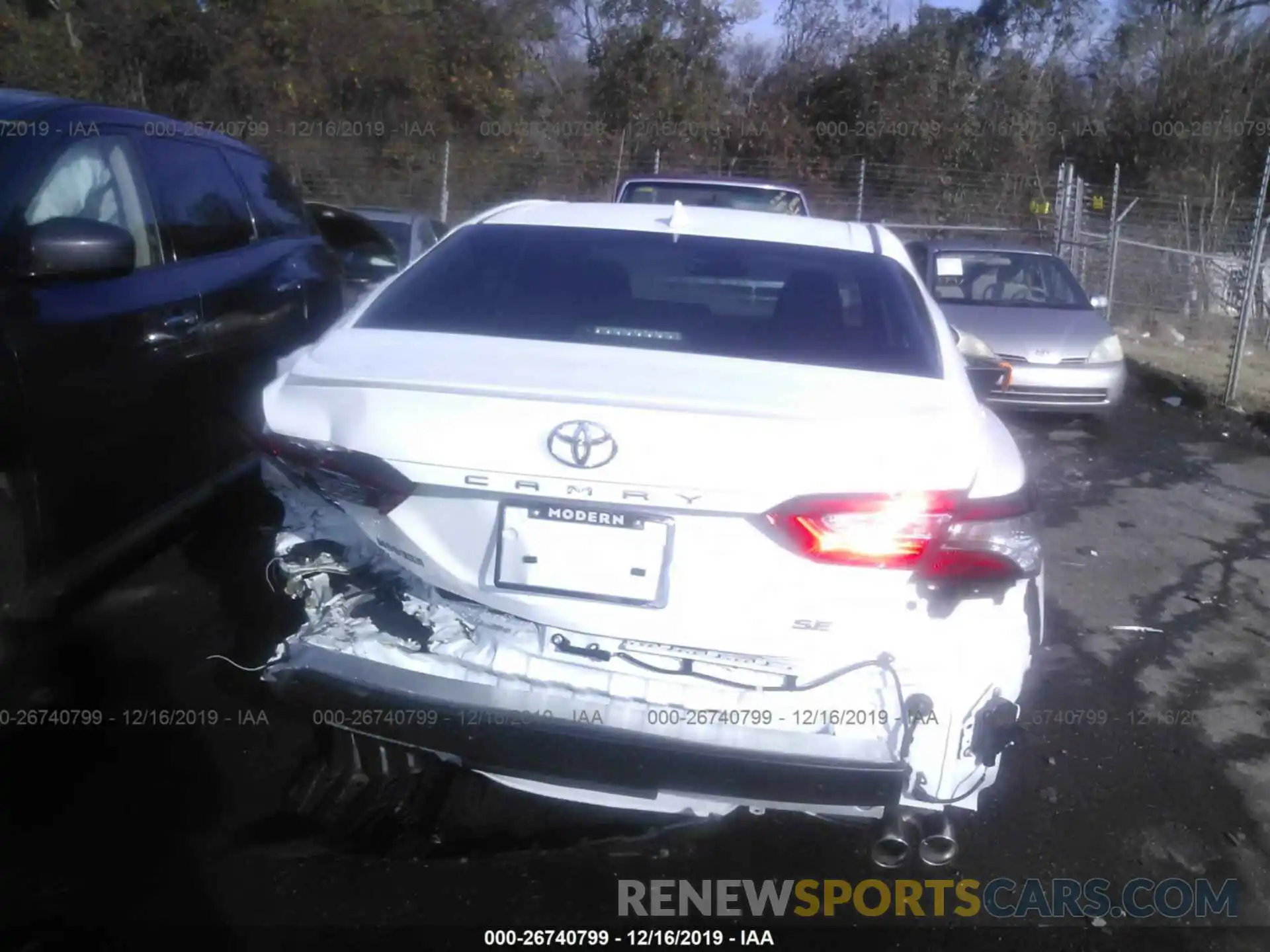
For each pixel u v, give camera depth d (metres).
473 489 2.64
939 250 10.89
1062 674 4.72
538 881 3.10
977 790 2.81
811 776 2.61
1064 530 6.73
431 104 22.20
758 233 3.81
